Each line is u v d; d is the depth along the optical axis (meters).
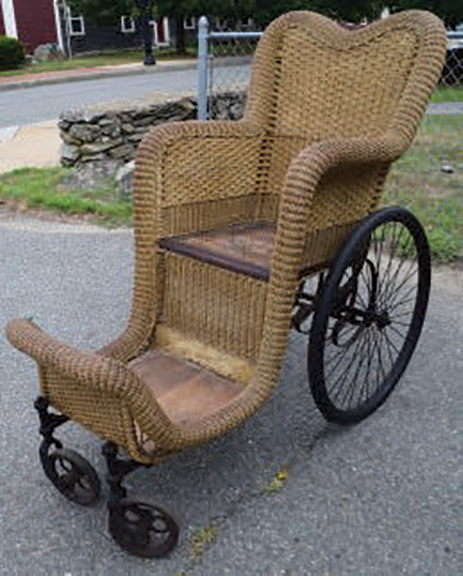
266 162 2.10
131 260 3.13
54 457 1.54
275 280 1.55
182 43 16.05
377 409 1.96
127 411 1.29
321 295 1.61
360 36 1.88
